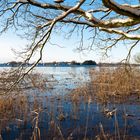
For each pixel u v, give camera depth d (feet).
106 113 43.42
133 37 29.66
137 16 22.65
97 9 32.12
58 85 84.58
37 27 30.83
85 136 31.73
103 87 63.67
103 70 71.56
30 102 51.42
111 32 31.17
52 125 36.45
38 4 26.43
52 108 45.83
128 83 62.49
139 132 34.24
